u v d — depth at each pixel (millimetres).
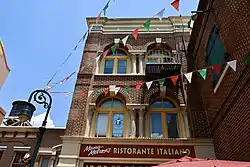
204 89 10453
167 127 10391
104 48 13297
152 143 9258
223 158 8250
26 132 12609
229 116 7867
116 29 14320
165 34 13992
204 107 10461
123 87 11391
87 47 13148
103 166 8844
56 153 11477
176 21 14484
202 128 9750
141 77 11773
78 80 11633
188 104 10617
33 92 7219
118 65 12828
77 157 8945
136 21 14547
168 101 11336
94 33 13977
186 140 9273
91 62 12109
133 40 13664
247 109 6664
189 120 10195
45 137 12328
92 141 9414
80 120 10164
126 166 8820
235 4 7266
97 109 10961
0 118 7254
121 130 10234
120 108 10977
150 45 13484
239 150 7152
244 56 6699
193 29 11516
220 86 8500
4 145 12219
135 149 9117
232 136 7629
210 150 9047
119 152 9062
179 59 12469
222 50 8344
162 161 8773
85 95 11062
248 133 6637
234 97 7418
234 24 7352
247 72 6613
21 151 11969
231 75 7582
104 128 10398
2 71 6250
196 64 11719
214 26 9172
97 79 11805
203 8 10477
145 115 10648
